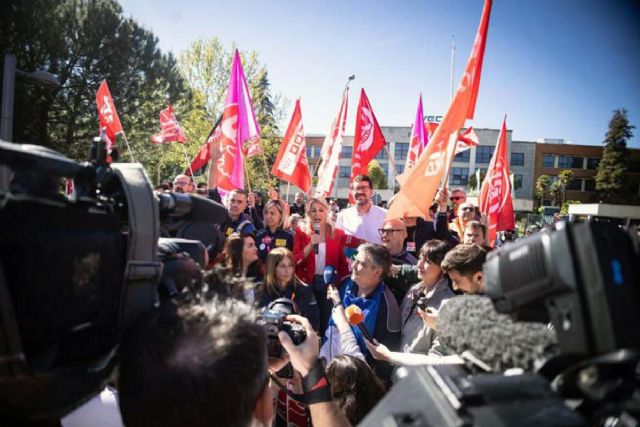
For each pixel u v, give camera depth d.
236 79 6.69
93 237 0.76
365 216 5.42
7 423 0.77
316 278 4.21
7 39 17.64
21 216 0.64
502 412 0.62
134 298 0.82
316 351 1.42
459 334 0.90
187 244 1.18
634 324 0.61
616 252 0.65
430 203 4.00
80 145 21.09
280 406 2.47
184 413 0.77
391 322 3.01
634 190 54.72
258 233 5.28
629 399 0.64
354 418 1.98
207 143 9.24
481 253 2.28
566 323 0.66
